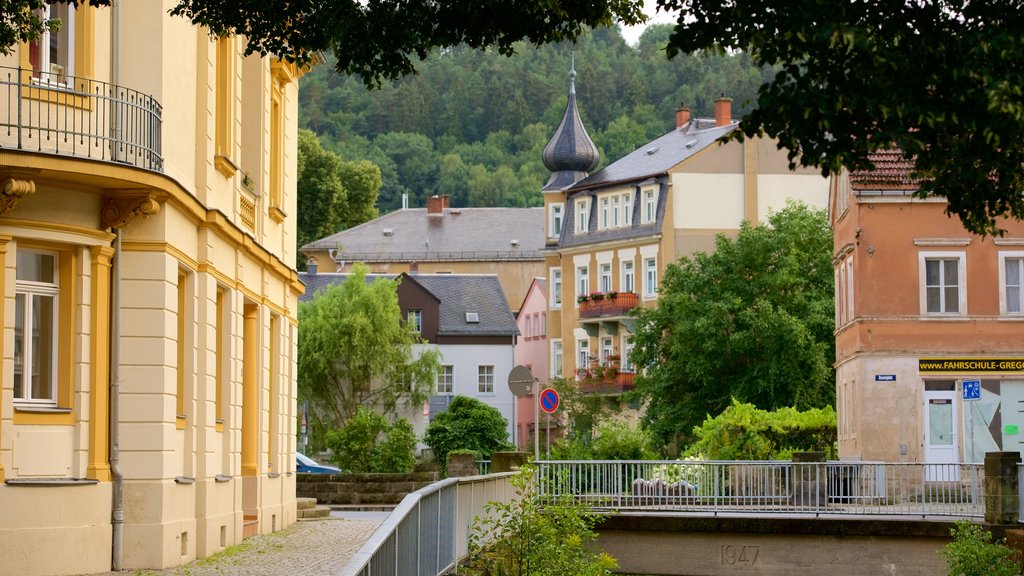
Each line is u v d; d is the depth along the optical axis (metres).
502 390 97.44
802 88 12.57
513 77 185.88
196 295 25.39
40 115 20.75
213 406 26.30
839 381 50.03
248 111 32.00
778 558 31.67
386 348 84.38
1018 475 29.94
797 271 66.38
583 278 91.62
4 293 20.77
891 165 45.59
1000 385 44.94
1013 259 45.34
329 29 16.17
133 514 22.42
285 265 34.28
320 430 83.94
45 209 21.19
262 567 22.83
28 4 16.44
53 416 21.44
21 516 20.81
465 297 99.31
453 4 16.42
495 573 19.78
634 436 46.88
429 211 124.12
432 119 184.12
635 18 16.83
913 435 44.78
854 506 32.91
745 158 86.31
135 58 22.70
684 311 66.44
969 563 24.34
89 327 21.97
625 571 32.19
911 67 12.41
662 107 175.50
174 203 23.25
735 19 12.85
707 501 33.44
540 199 169.00
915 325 45.09
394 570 12.48
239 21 16.77
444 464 54.53
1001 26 12.41
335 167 123.75
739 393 64.12
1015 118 12.02
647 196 87.62
